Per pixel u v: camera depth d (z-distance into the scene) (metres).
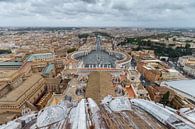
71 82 174.50
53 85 183.88
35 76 188.75
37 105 146.12
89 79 162.12
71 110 85.00
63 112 79.31
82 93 151.12
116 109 84.50
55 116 75.00
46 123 72.00
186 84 198.00
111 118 76.62
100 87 137.12
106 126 69.62
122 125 70.94
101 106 91.25
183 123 70.12
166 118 74.38
